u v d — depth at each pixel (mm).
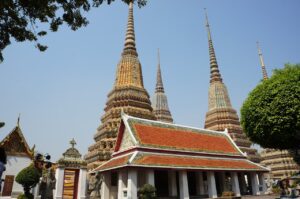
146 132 32375
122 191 27562
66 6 9242
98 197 32969
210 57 82812
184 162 30844
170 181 31250
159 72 93750
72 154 33719
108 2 9625
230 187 38562
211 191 32594
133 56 60406
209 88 77750
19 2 8484
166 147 31656
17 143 35438
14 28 8891
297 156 26125
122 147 32250
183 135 36344
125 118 32750
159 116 83812
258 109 22219
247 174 41281
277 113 20953
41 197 28234
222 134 42844
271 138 22109
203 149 35656
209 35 86688
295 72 21797
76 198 32500
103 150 45000
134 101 52875
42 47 9711
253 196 36562
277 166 82188
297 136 21203
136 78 57250
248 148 65625
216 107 72250
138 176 29203
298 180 24875
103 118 53375
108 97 57438
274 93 21484
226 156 37875
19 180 24109
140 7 10164
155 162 28047
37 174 24672
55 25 9469
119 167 27219
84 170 33812
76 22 9617
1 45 9023
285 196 22875
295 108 20219
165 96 89250
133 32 64438
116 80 58219
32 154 35281
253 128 22984
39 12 8914
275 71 23781
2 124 9703
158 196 30891
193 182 35219
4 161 8859
